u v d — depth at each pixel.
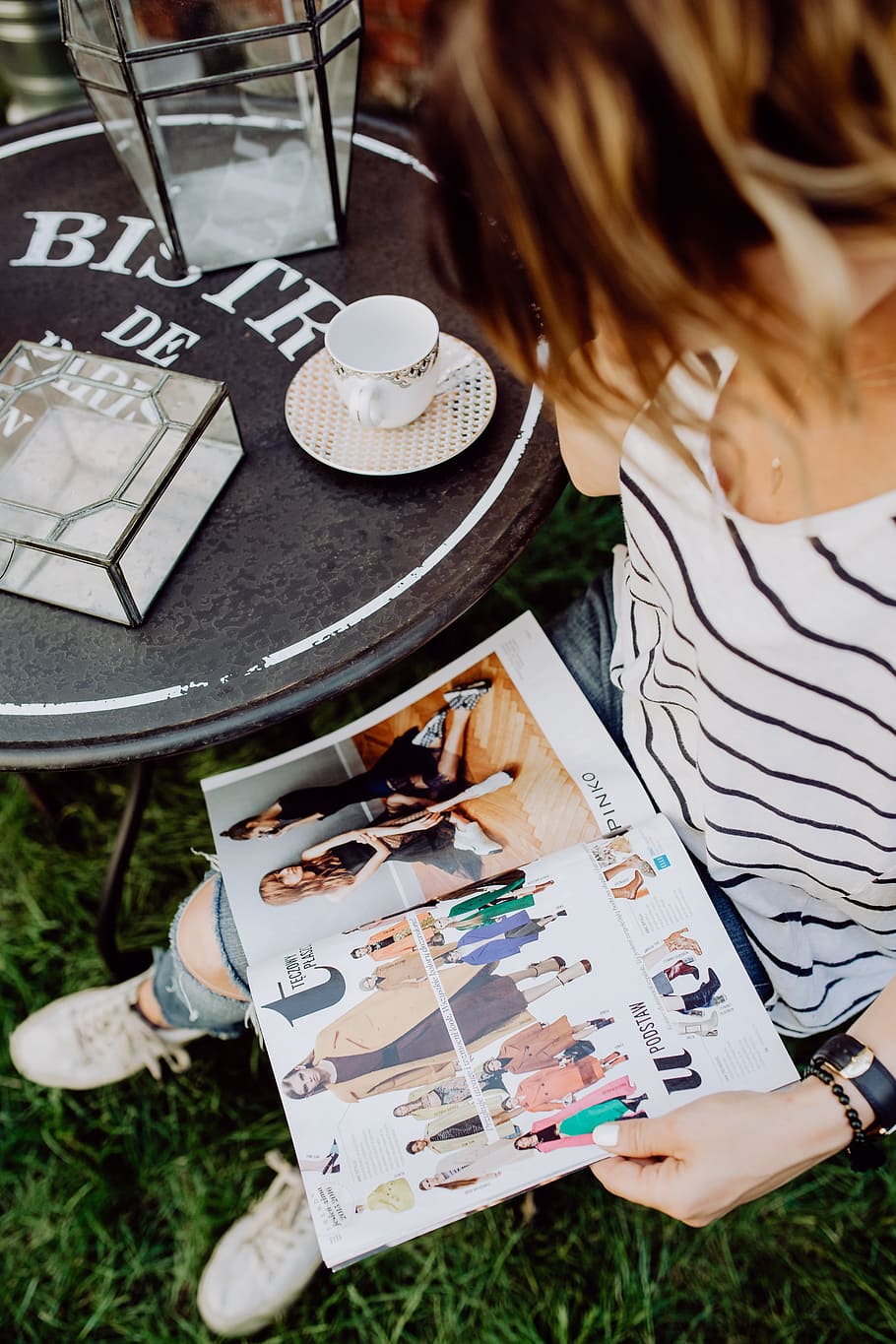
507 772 0.98
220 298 1.10
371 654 0.87
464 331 1.07
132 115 0.97
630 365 0.59
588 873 0.91
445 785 0.99
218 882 0.99
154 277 1.12
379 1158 0.82
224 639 0.87
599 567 1.79
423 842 0.96
